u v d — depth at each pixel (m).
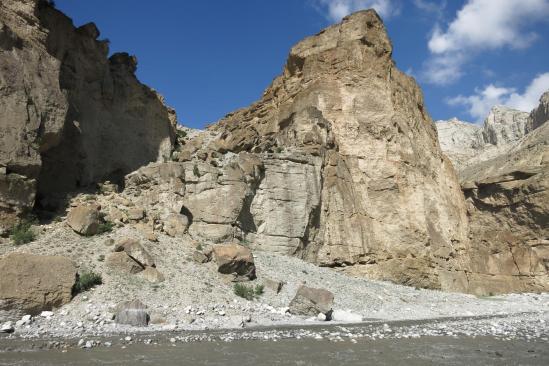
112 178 38.09
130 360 12.60
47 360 12.24
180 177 32.44
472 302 37.47
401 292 35.03
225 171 33.72
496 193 57.00
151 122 43.62
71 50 36.06
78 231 25.89
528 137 91.50
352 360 13.66
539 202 53.25
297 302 24.11
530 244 53.62
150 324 19.44
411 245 42.22
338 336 17.97
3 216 24.98
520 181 55.72
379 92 47.31
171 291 22.91
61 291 19.86
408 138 47.44
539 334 20.47
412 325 22.72
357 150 44.25
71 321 18.61
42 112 27.94
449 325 23.12
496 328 22.22
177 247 27.84
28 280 19.06
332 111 45.38
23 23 28.41
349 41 48.47
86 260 23.30
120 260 23.39
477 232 56.41
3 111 25.78
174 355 13.50
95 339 15.77
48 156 32.06
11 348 13.70
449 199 52.69
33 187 26.56
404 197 44.09
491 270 53.19
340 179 41.50
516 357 14.74
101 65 39.56
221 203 32.78
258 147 41.53
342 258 38.88
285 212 36.38
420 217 43.81
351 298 29.09
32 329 17.19
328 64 48.31
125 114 41.41
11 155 25.69
